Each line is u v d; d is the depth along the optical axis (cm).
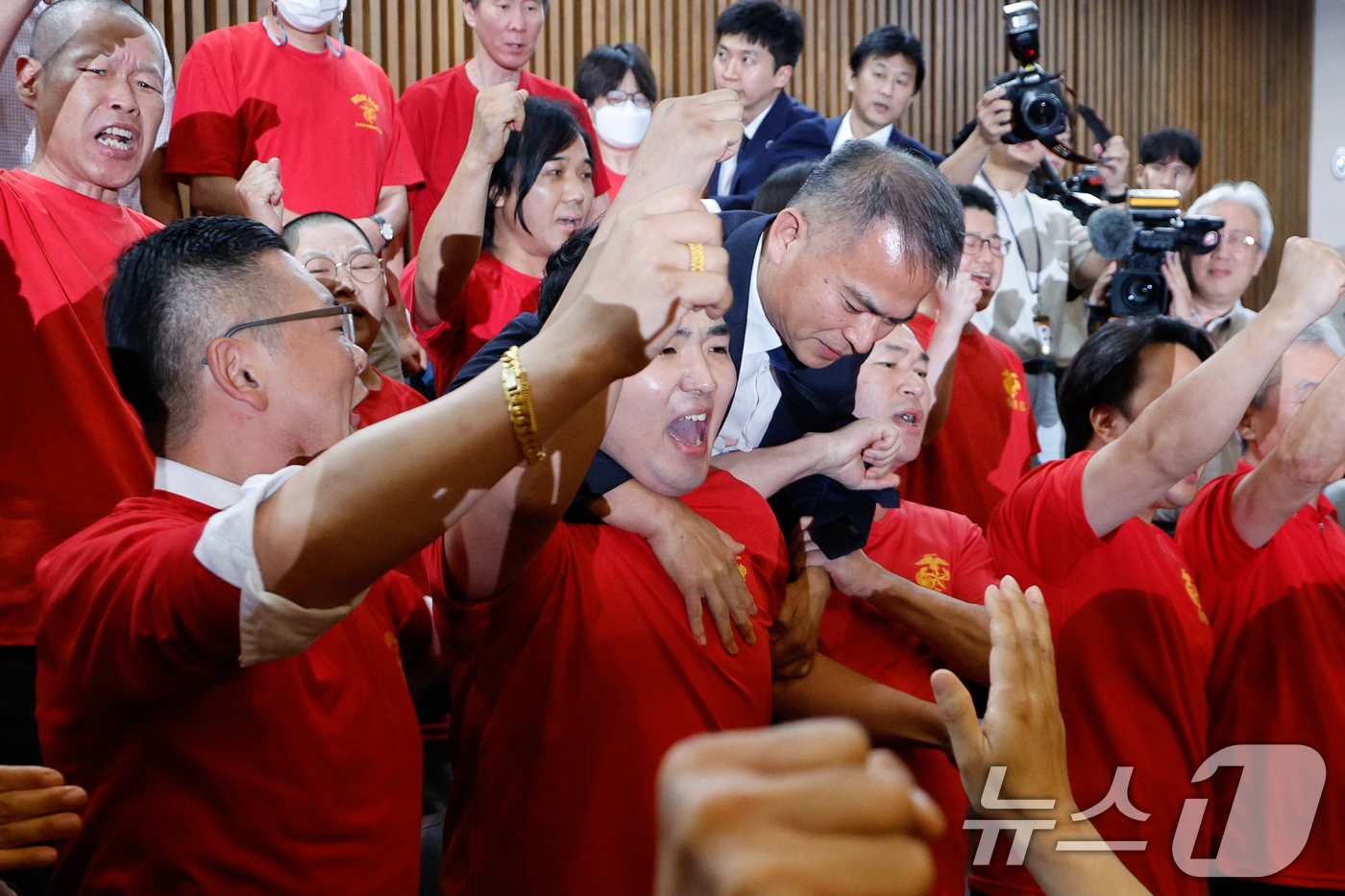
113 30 175
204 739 98
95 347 168
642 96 326
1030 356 340
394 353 251
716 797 20
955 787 153
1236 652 187
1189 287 326
